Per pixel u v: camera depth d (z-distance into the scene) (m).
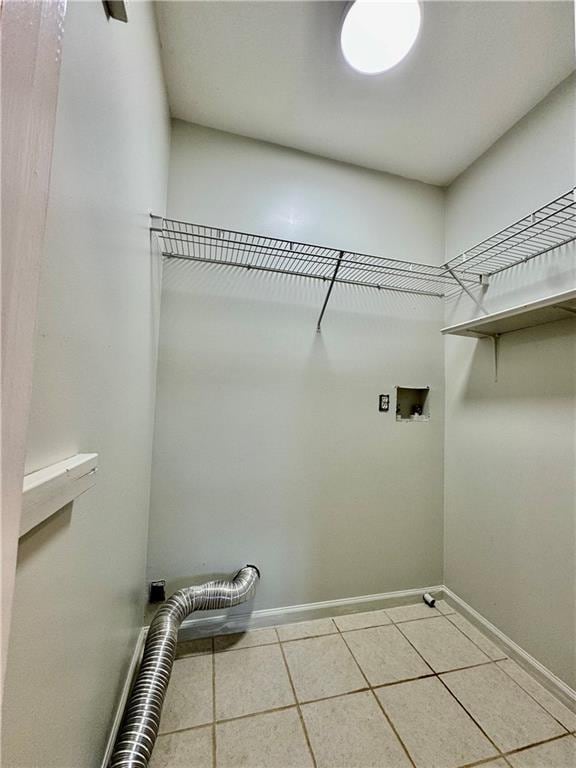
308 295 1.85
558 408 1.41
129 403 1.05
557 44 1.26
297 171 1.85
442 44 1.26
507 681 1.38
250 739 1.11
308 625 1.72
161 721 1.16
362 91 1.49
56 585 0.56
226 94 1.52
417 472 2.01
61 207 0.52
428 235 2.08
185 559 1.60
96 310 0.71
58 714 0.57
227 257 1.72
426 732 1.15
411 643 1.59
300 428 1.80
